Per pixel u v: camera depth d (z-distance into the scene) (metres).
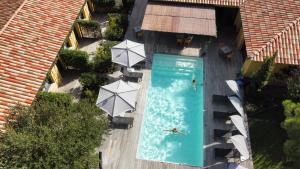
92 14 36.31
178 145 25.88
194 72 30.73
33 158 17.50
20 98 22.88
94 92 27.84
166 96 28.95
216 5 32.19
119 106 24.58
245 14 30.81
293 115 23.03
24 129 18.62
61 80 29.72
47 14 28.77
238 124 24.09
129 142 25.50
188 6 32.28
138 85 28.20
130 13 36.09
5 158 17.33
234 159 24.45
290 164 24.19
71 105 21.27
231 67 31.03
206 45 32.53
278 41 27.36
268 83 29.11
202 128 26.50
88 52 32.06
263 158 24.67
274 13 29.88
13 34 26.00
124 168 24.08
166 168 24.22
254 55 26.91
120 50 28.39
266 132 26.16
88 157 18.95
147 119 27.39
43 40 26.89
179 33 30.39
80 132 19.02
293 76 26.41
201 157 24.98
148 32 33.91
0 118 21.17
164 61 31.52
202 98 28.64
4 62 24.22
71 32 30.47
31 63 25.09
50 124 19.11
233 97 26.12
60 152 17.92
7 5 28.47
